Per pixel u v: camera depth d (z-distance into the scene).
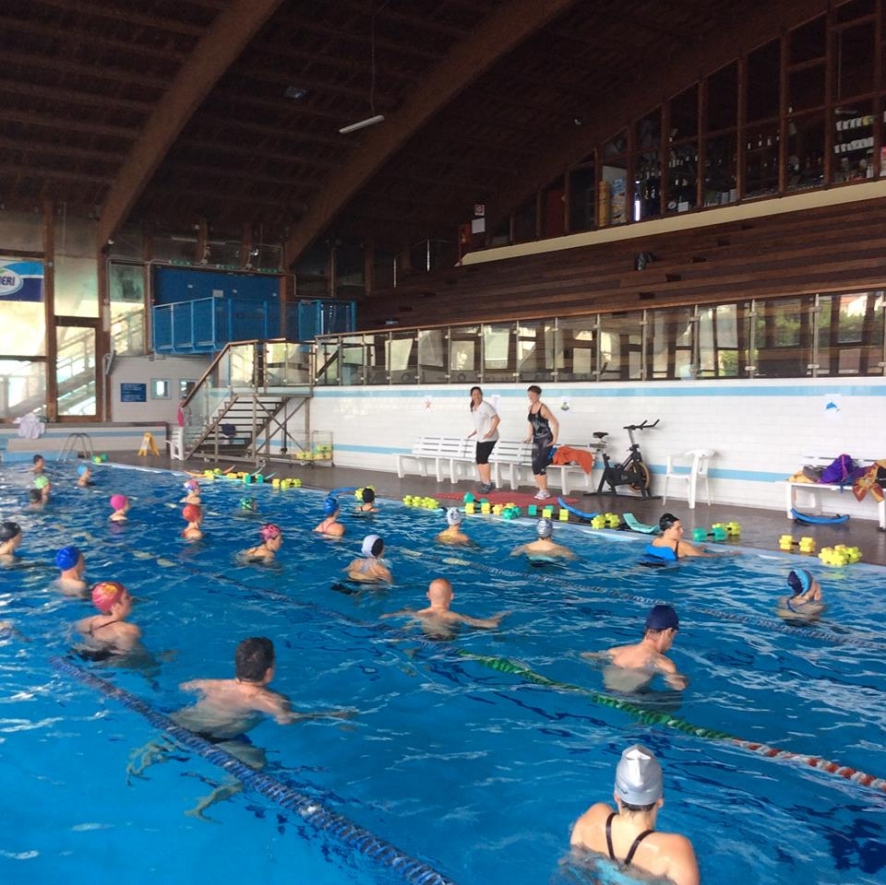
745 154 20.20
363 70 20.44
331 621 6.45
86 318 23.17
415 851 3.31
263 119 21.83
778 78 20.28
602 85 22.58
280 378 18.72
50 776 3.93
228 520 11.16
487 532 10.12
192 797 3.74
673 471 12.51
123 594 6.07
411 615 6.57
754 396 11.56
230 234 25.17
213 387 20.03
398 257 28.02
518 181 25.86
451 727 4.50
